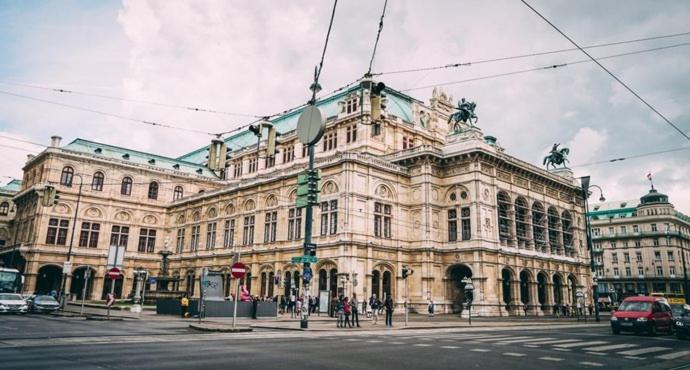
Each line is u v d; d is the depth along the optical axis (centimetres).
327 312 4175
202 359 1258
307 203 2688
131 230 7381
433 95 6756
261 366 1170
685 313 2438
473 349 1670
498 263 5097
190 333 2116
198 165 8606
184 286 6931
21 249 6581
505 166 5578
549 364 1347
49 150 6806
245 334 2150
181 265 7100
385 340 1981
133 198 7481
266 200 5828
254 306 3512
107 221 7162
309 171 2703
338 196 4869
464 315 4466
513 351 1634
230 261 6119
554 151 7150
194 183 8138
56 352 1339
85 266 6881
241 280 5869
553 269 6097
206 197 6869
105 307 4578
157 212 7700
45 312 3797
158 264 7544
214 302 3444
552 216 6406
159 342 1666
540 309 5700
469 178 5194
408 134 6219
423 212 5222
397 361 1334
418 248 5156
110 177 7312
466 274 5434
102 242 7075
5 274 5078
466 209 5184
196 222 7062
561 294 6284
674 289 10119
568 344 1916
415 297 5066
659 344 2006
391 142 5928
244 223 6122
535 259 5772
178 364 1162
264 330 2464
